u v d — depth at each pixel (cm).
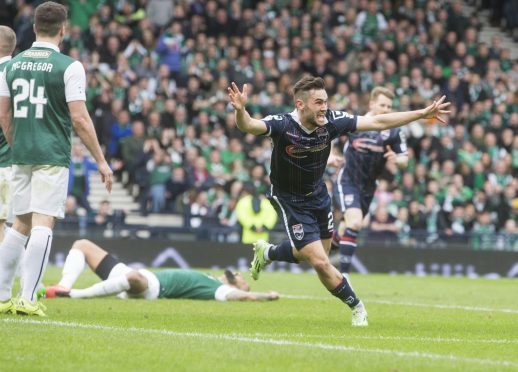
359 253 3297
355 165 2009
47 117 1291
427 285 2622
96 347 1005
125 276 1667
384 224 3341
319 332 1253
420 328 1362
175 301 1689
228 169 3388
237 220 3262
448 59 4247
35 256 1291
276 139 1327
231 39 3862
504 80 4200
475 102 4044
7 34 1445
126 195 3516
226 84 3634
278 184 1365
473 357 1037
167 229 3161
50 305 1515
